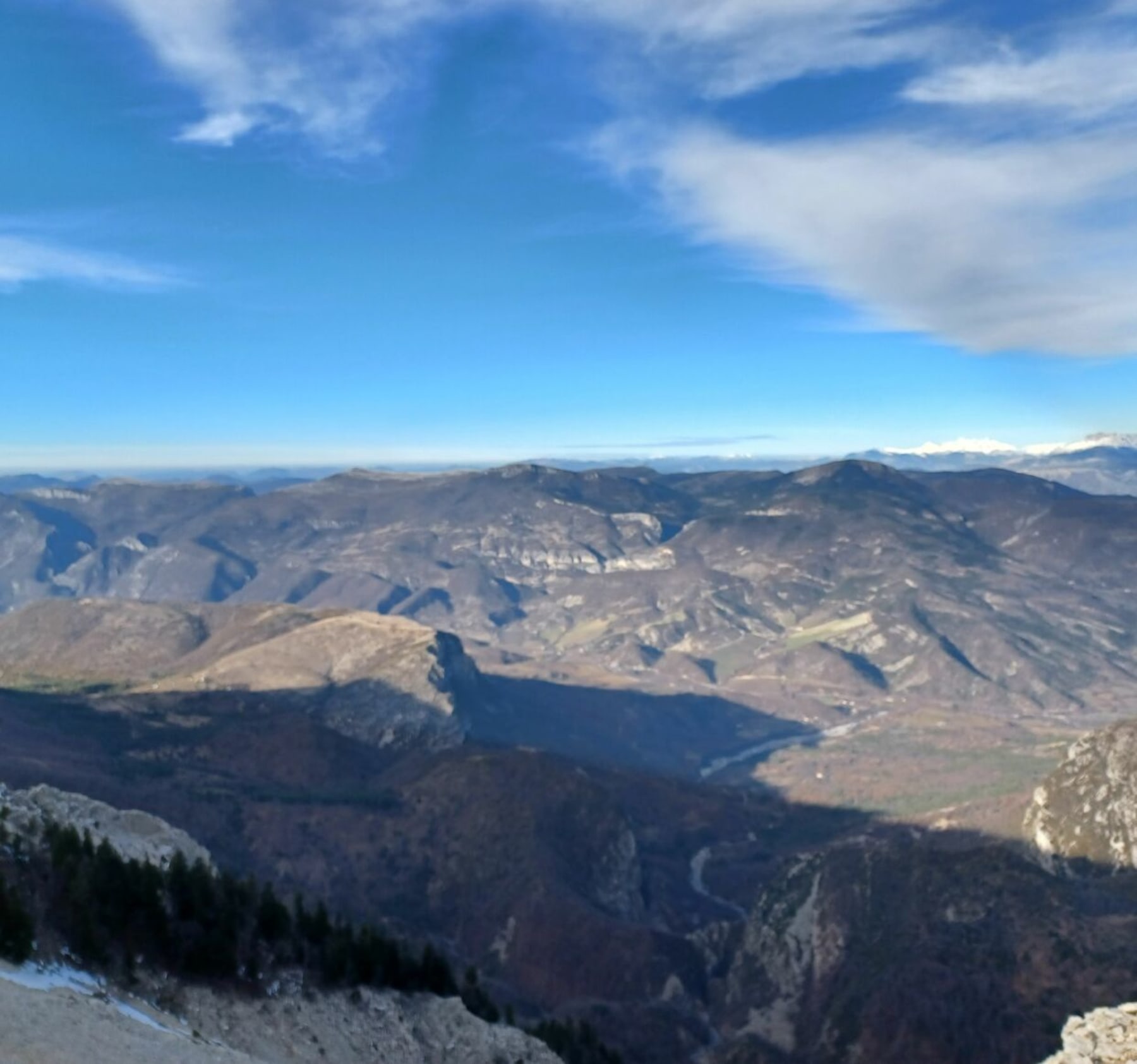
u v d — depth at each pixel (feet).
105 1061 154.40
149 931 236.22
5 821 245.04
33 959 200.85
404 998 299.38
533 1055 301.02
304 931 290.56
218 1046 208.85
